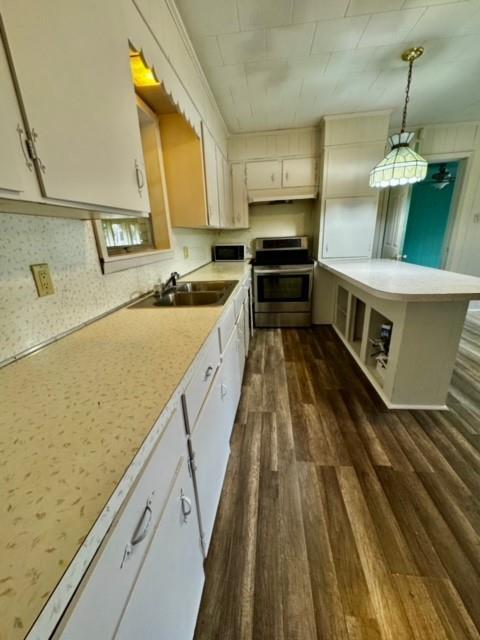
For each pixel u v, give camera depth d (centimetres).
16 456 50
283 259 378
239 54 188
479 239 368
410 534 116
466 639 86
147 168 192
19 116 54
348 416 190
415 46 187
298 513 126
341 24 165
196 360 89
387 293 156
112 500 42
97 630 39
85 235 121
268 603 96
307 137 331
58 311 106
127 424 57
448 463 150
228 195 339
